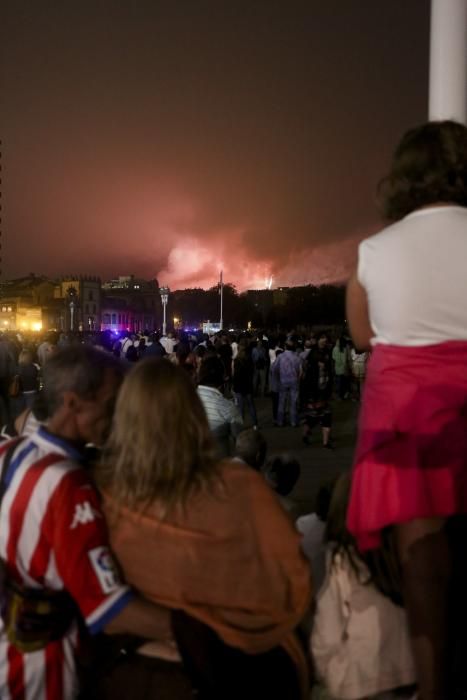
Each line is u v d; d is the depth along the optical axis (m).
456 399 1.77
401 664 2.25
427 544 1.77
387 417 1.82
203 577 1.97
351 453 11.36
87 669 2.18
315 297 118.75
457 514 1.76
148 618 1.95
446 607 1.76
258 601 1.98
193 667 1.94
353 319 2.04
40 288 126.75
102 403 2.26
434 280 1.80
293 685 2.07
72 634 2.16
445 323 1.79
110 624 1.97
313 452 11.48
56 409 2.25
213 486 2.02
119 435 2.09
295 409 14.51
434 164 1.92
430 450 1.76
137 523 2.02
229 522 1.99
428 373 1.78
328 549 2.38
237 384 14.33
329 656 2.29
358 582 2.25
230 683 1.95
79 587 1.98
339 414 16.58
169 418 2.04
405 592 1.80
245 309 133.50
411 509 1.75
